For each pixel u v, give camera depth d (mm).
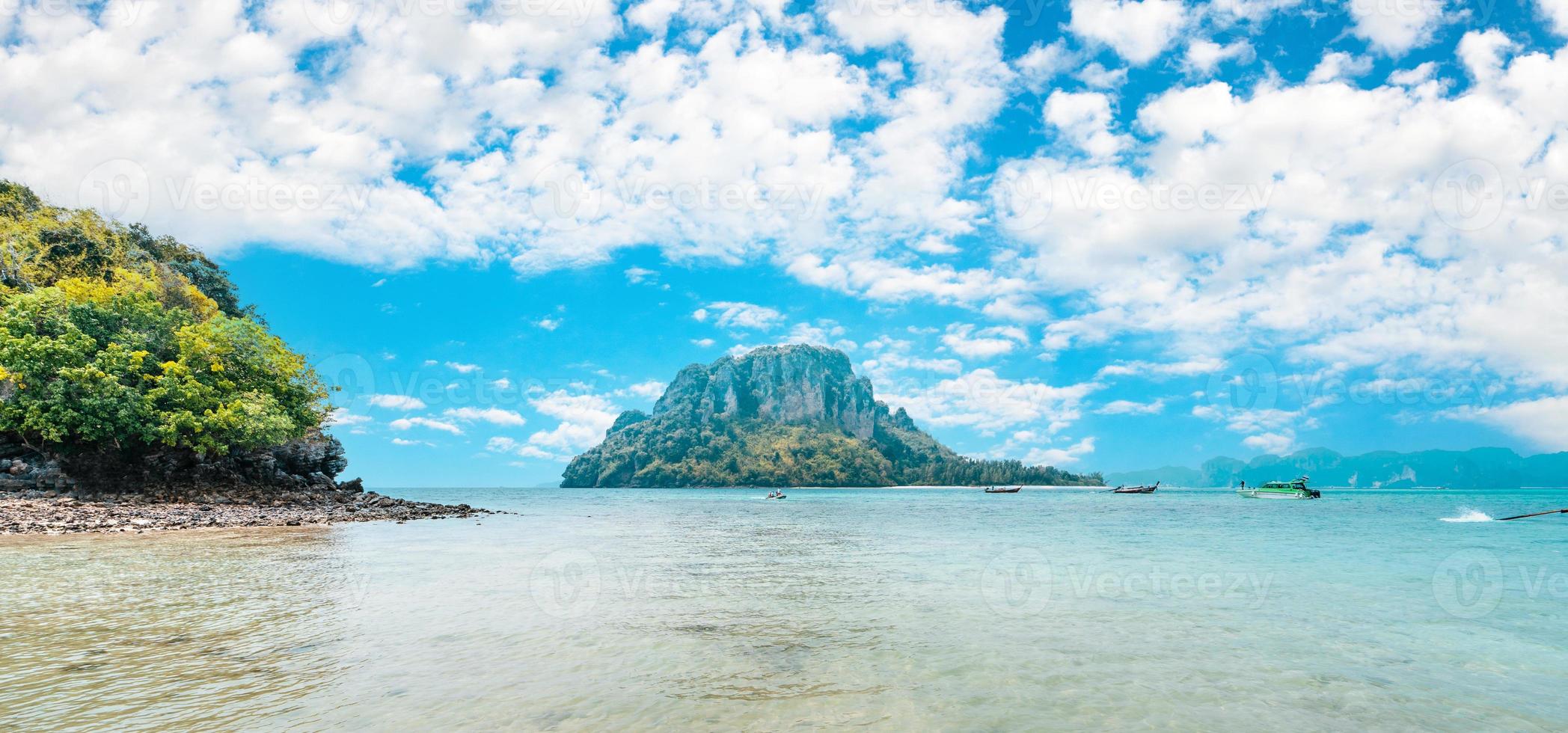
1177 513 89438
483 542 36656
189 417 51719
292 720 9836
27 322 49781
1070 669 13031
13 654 12984
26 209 73375
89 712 10000
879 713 10578
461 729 9641
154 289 63688
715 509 99188
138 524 39188
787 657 13586
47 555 27109
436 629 15586
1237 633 16031
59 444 49938
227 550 29750
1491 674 13062
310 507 55125
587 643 14547
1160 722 10461
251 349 60531
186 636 14539
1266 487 171375
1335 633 16156
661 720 10148
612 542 40188
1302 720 10648
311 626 15633
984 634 15781
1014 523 64250
